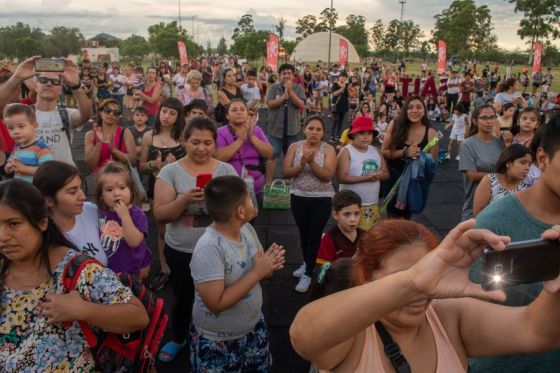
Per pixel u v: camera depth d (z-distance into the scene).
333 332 1.02
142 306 1.82
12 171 3.38
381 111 12.08
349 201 3.34
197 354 2.51
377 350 1.25
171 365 3.26
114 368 1.82
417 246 1.24
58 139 4.28
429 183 4.50
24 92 8.84
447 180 8.55
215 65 29.39
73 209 2.50
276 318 3.91
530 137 5.45
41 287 1.68
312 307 1.10
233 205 2.33
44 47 69.25
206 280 2.30
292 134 7.49
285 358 3.42
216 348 2.46
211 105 9.12
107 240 2.78
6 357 1.62
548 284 1.01
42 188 2.43
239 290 2.33
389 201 4.70
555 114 1.59
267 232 5.77
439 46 22.08
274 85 7.43
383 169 4.41
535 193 1.69
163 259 4.40
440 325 1.33
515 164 3.26
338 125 12.45
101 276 1.71
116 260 2.81
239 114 4.27
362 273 1.32
